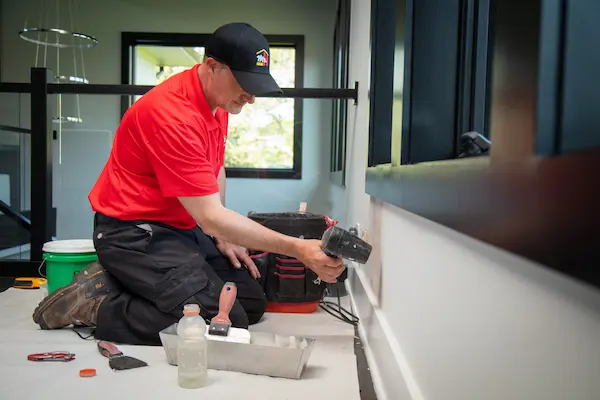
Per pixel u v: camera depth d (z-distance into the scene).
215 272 1.97
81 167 4.59
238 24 1.65
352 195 2.98
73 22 4.90
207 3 4.95
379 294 1.67
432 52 1.20
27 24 4.90
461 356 0.75
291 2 4.93
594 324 0.39
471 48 1.16
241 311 1.81
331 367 1.52
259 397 1.28
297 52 4.93
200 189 1.59
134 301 1.76
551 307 0.46
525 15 0.45
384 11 1.88
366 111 2.19
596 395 0.38
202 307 1.72
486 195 0.54
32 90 2.86
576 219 0.34
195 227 2.03
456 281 0.78
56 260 2.22
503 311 0.58
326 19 4.91
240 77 1.61
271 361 1.42
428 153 1.19
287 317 2.14
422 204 0.88
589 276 0.33
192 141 1.60
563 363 0.44
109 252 1.78
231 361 1.46
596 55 0.42
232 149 4.78
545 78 0.42
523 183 0.44
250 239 1.56
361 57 2.50
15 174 3.23
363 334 1.87
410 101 1.20
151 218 1.83
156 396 1.28
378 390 1.39
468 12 1.16
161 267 1.74
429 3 1.19
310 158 4.74
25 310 2.17
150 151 1.63
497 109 0.51
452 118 1.19
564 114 0.43
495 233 0.51
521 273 0.53
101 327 1.73
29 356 1.54
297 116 4.72
